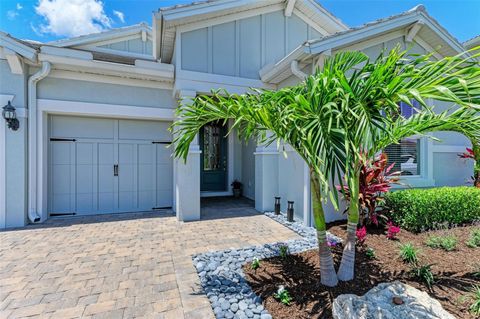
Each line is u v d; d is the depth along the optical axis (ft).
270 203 24.66
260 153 24.66
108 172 23.75
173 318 8.79
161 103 23.61
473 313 8.43
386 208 17.62
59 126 22.08
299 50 17.04
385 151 21.76
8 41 18.02
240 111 9.87
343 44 17.38
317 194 10.08
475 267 11.28
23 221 19.33
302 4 25.05
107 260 13.41
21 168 19.25
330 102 7.71
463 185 24.76
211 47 22.22
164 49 24.17
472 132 10.58
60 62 19.69
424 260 11.93
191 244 15.72
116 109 22.13
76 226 19.52
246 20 23.57
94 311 9.16
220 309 9.07
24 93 19.35
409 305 8.75
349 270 10.39
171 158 25.86
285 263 12.27
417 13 19.19
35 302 9.68
